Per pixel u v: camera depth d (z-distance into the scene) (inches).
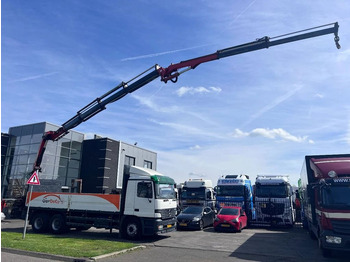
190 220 650.8
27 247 367.9
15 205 641.6
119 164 1146.0
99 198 534.9
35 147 997.8
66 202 559.5
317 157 497.7
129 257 343.3
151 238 514.0
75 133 1107.3
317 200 410.9
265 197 747.4
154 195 490.3
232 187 795.4
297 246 450.6
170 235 560.1
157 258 341.7
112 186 1097.4
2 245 376.8
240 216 663.8
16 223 697.0
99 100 609.6
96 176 1072.2
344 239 335.3
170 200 529.0
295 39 386.6
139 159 1296.8
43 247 370.9
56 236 502.3
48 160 983.0
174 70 510.3
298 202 738.2
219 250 405.7
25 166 990.4
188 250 400.8
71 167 1072.2
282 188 743.7
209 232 623.8
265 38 410.9
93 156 1103.0
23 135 1043.3
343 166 402.9
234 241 494.9
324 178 390.6
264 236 569.9
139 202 497.4
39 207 580.4
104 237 509.0
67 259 319.0
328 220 352.5
